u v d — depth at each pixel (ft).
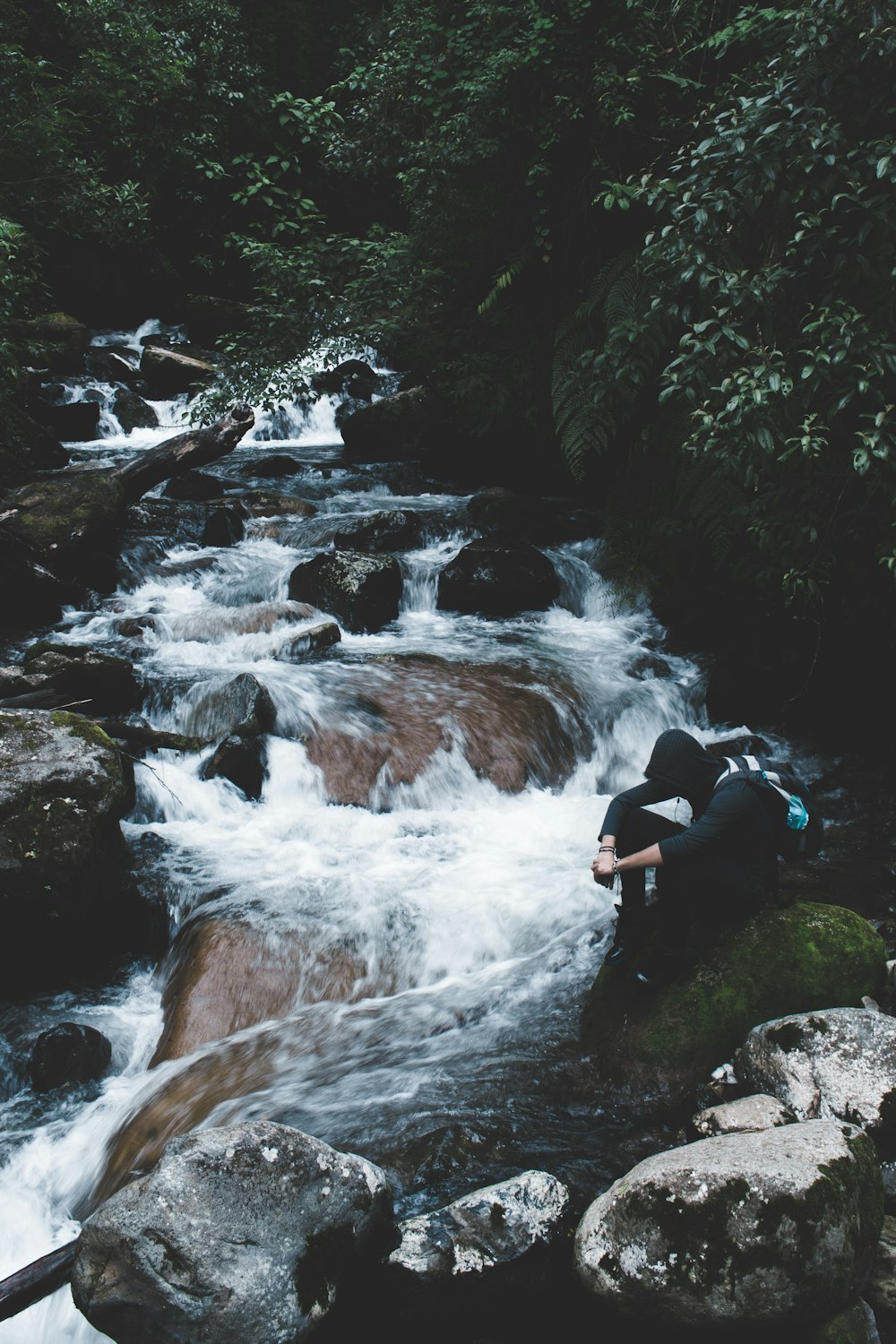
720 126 16.01
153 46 52.19
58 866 13.16
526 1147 9.91
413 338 30.63
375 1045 12.00
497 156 24.32
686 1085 10.56
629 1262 7.82
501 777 18.21
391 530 27.32
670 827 11.37
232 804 17.17
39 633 22.06
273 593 24.88
